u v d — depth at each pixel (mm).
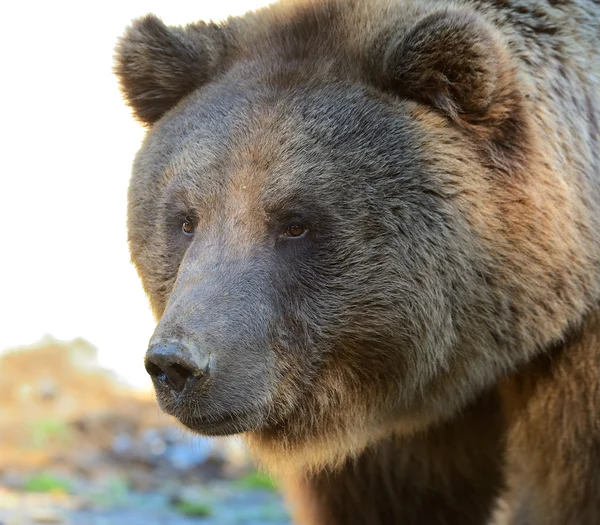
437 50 9695
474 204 9773
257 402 9555
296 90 10094
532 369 10688
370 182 9719
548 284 9984
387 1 10680
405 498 12016
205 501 18266
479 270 9812
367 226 9719
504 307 9938
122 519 16172
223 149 9938
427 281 9766
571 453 10531
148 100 11328
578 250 10141
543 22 10844
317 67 10266
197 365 9086
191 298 9398
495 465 11992
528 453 10922
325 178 9695
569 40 10938
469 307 9891
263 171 9758
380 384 10156
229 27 11227
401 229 9727
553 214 9992
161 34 11039
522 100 9906
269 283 9664
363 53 10219
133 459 21203
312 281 9773
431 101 9969
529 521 11562
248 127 9945
